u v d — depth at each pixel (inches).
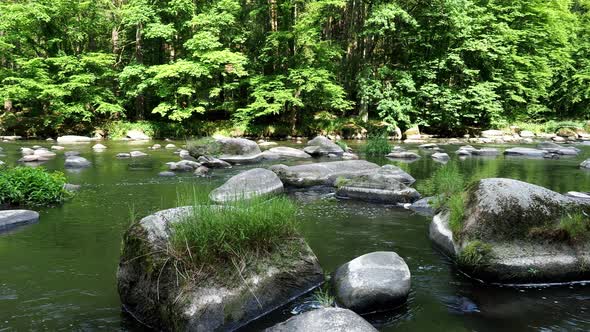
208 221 148.4
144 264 140.7
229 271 141.5
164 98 1019.3
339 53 952.3
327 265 183.8
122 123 947.3
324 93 942.4
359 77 963.3
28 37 948.0
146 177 406.0
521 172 445.7
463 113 978.7
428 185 366.9
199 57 913.5
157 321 132.9
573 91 1238.9
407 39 1004.6
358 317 119.8
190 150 544.4
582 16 1457.9
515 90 1082.7
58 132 912.3
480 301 153.2
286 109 994.7
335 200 316.5
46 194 296.0
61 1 919.7
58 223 247.1
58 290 158.2
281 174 372.5
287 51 963.3
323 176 377.4
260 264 150.0
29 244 209.5
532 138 935.0
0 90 872.9
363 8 1060.5
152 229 149.7
